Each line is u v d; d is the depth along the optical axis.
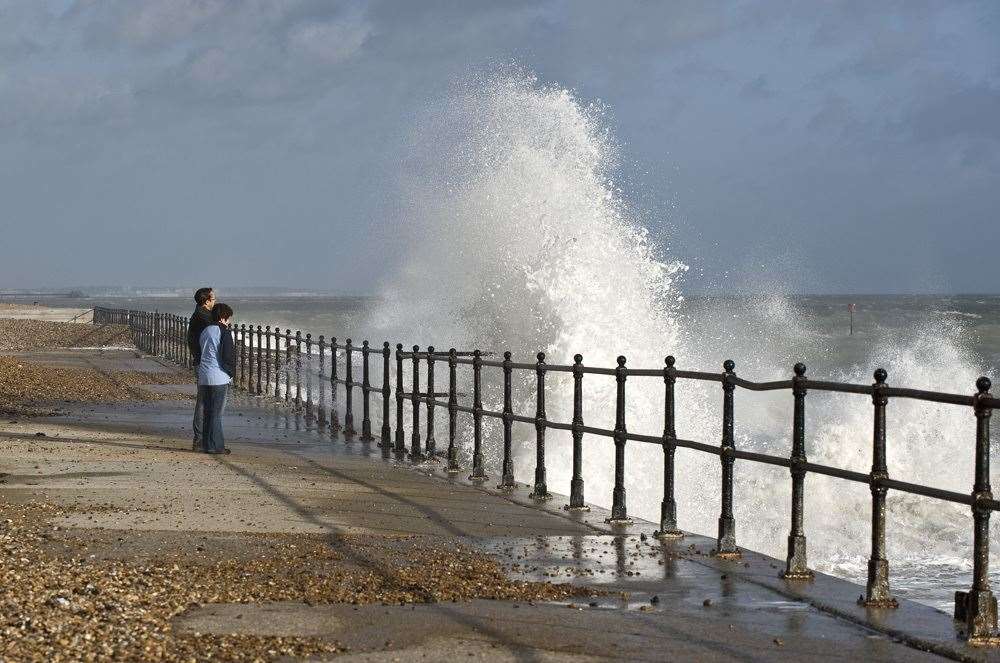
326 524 10.56
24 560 8.26
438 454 17.30
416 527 10.59
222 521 10.52
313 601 7.46
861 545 15.23
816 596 7.78
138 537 9.58
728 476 9.38
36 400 23.56
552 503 12.27
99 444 16.58
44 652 5.87
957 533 16.02
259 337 26.92
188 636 6.48
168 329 39.44
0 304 85.25
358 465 15.33
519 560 9.13
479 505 12.05
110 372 32.22
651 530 10.62
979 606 6.66
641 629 6.90
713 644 6.57
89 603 6.96
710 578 8.47
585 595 7.88
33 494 11.83
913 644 6.59
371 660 6.16
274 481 13.39
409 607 7.38
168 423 20.12
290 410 23.56
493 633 6.75
